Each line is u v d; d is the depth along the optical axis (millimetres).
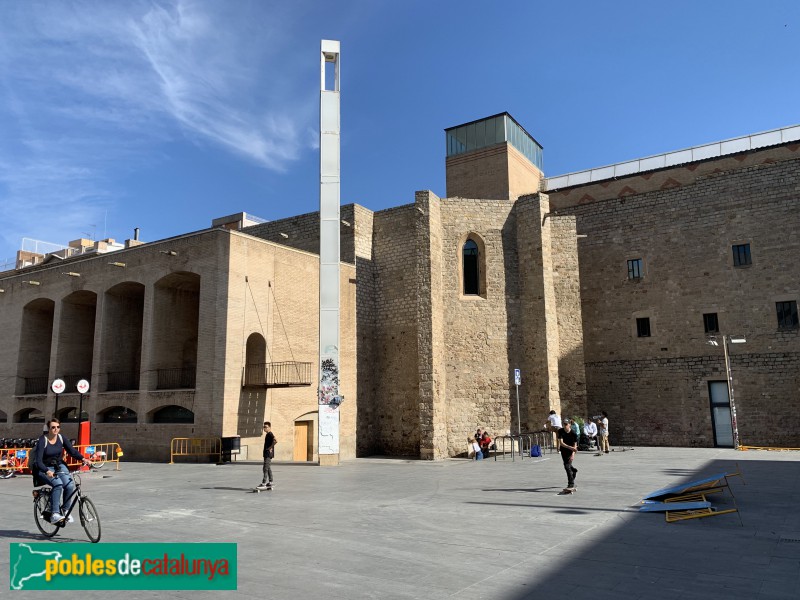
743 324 29859
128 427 27625
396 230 31375
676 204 32438
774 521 10867
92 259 31328
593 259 34688
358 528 10992
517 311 30812
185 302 30094
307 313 29266
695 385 30812
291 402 27547
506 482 17359
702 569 7926
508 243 31438
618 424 32656
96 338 30250
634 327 32906
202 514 12711
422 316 29172
